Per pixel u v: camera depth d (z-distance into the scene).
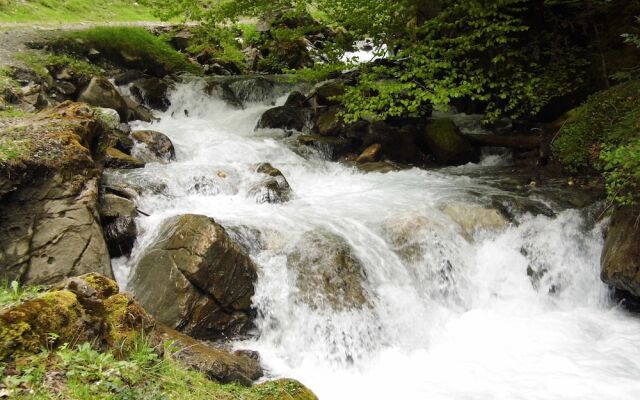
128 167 9.26
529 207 9.12
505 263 8.38
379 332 6.79
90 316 4.13
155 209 8.19
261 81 16.39
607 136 9.05
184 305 6.17
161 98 14.80
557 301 8.19
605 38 11.81
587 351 6.64
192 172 9.25
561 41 12.40
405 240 8.02
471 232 8.68
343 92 13.91
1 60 12.24
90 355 3.82
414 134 12.74
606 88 11.23
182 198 8.70
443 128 12.39
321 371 6.28
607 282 7.72
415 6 11.84
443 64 10.91
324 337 6.55
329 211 8.74
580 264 8.45
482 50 12.00
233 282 6.61
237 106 15.80
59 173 6.77
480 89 11.20
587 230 8.69
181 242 6.53
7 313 3.69
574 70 11.62
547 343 6.86
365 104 11.16
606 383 5.83
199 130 12.50
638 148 6.66
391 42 12.08
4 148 6.56
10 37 14.94
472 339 7.04
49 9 20.09
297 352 6.52
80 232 6.51
